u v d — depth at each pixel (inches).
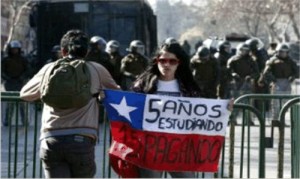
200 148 376.5
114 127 370.9
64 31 1221.7
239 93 983.6
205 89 944.3
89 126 347.9
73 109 344.8
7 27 2817.4
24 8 2583.7
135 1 1221.7
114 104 367.2
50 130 345.4
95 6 1221.7
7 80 922.1
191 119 374.3
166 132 371.9
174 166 373.7
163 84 370.6
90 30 1214.9
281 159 460.1
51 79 338.3
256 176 546.0
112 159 372.8
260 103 639.1
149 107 369.7
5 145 673.6
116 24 1219.9
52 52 1101.1
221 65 1021.8
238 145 671.1
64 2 1224.2
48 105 343.3
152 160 371.2
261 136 437.1
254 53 1138.0
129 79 906.7
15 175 450.6
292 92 1073.5
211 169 377.7
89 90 344.5
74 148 344.2
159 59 366.3
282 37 2851.9
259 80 986.7
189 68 370.6
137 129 370.3
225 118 377.7
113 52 937.5
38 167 579.5
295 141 482.3
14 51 927.0
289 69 986.7
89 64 355.6
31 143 687.7
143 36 1216.8
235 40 1753.2
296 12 2564.0
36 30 1229.1
